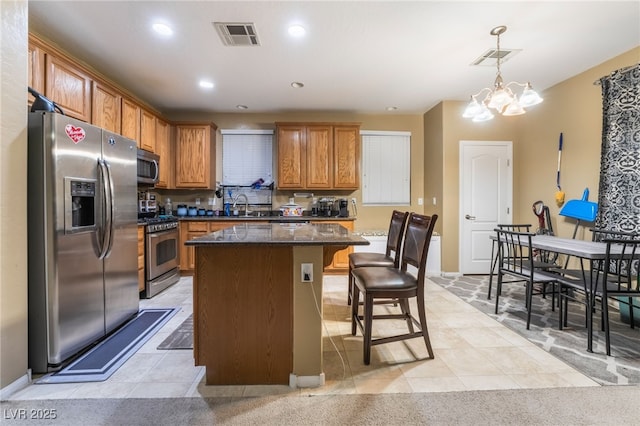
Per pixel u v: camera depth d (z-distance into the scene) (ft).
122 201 8.20
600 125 10.28
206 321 5.54
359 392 5.39
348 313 9.49
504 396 5.26
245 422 4.63
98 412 4.85
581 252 7.09
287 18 7.64
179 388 5.49
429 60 9.96
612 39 8.70
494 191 14.30
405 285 6.40
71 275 6.38
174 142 14.48
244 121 15.84
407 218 8.10
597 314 9.32
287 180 14.80
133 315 8.83
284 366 5.63
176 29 8.12
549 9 7.31
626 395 5.25
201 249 5.51
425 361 6.48
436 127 14.69
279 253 5.58
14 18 5.46
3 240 5.27
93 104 9.37
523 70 10.75
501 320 8.81
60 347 6.09
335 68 10.55
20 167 5.59
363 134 16.05
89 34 8.34
